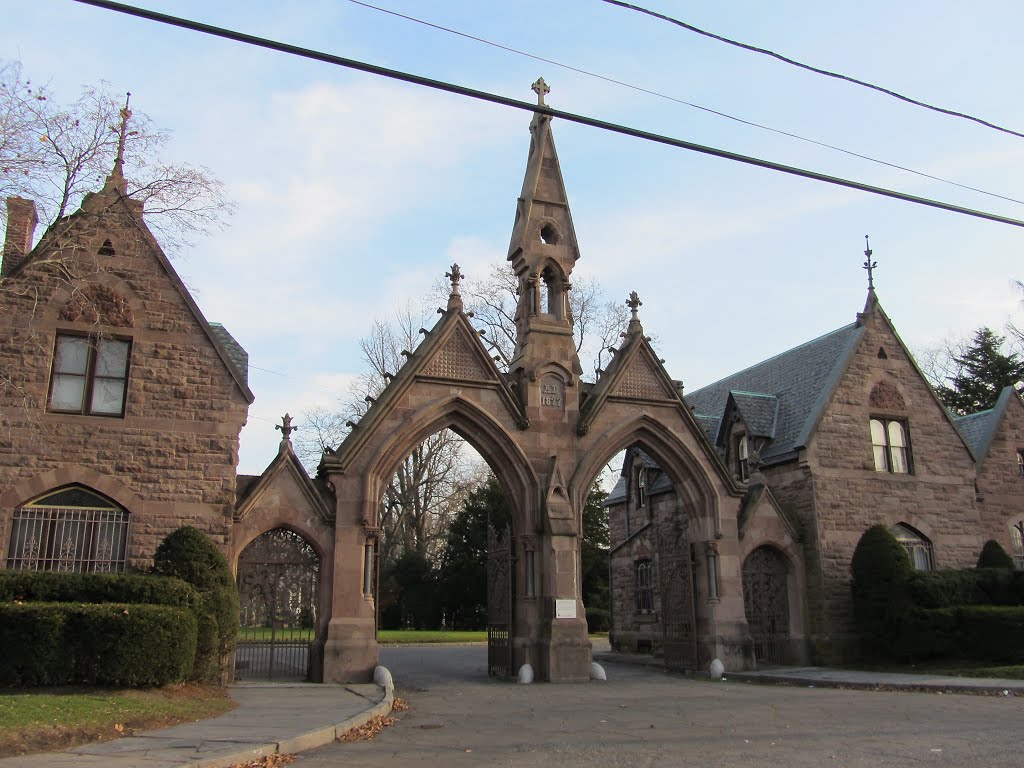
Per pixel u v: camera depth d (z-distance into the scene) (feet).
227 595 61.77
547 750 38.09
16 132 59.72
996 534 100.22
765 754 36.76
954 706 53.88
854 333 95.61
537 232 86.12
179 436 67.46
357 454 73.92
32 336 64.59
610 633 119.34
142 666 49.62
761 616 86.89
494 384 79.61
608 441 82.02
